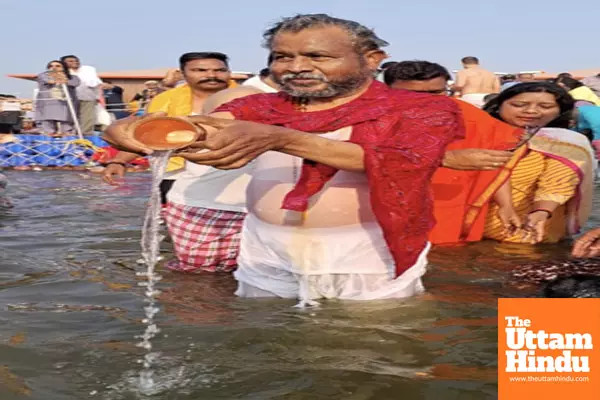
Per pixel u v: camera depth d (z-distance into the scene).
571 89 9.62
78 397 2.24
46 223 5.91
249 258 3.31
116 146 2.62
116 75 18.58
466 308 3.07
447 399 2.24
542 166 4.74
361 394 2.26
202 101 5.14
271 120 3.04
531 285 3.45
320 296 3.15
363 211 3.06
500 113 4.87
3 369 2.46
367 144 2.79
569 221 4.83
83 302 3.35
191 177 4.13
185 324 2.91
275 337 2.72
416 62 4.86
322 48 2.89
